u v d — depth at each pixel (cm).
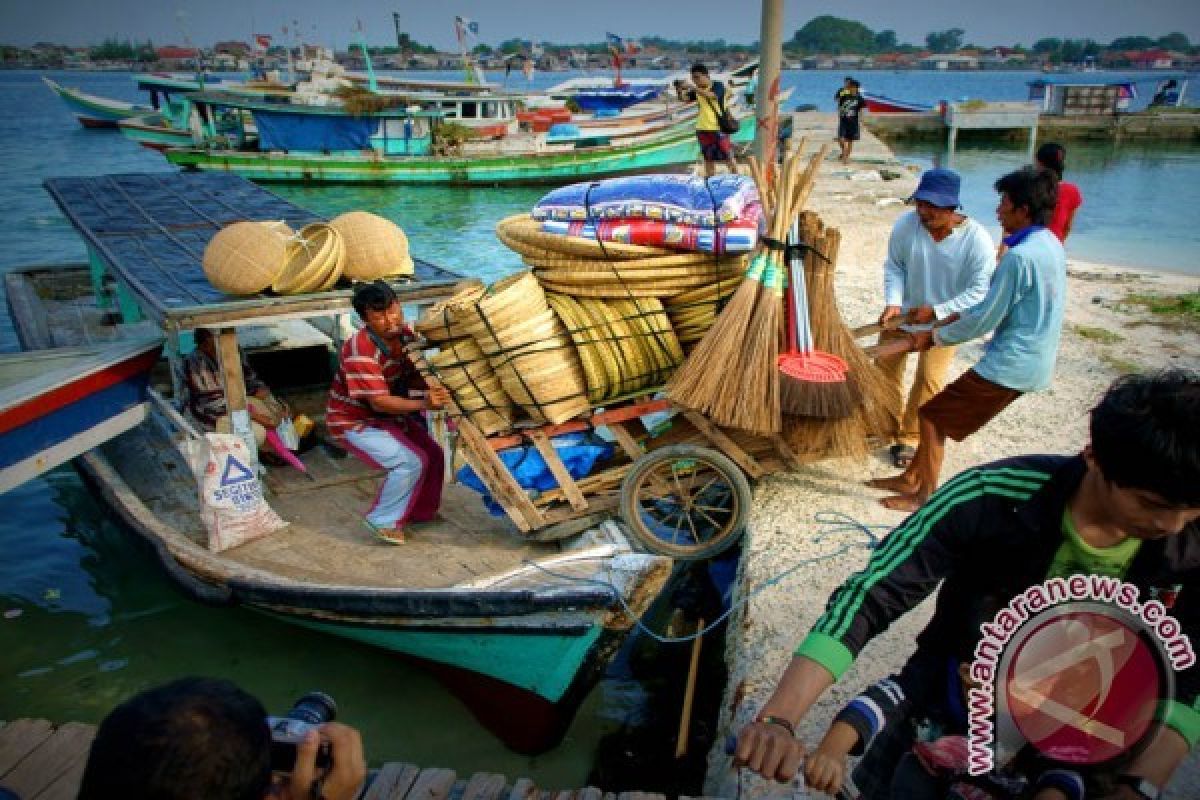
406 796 324
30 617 634
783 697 197
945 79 17762
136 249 763
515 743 511
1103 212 1875
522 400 520
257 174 2497
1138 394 164
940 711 221
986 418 516
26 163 3014
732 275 537
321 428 780
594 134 2777
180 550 577
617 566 479
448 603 474
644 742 510
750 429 499
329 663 581
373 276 661
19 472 596
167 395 844
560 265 533
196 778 151
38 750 358
